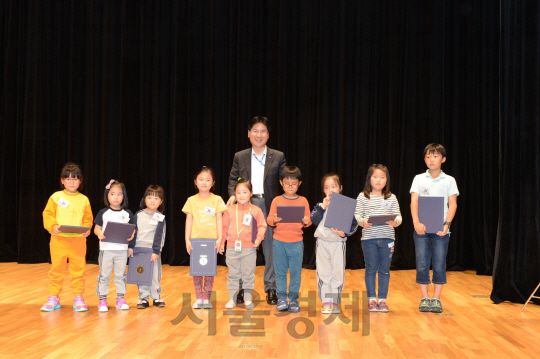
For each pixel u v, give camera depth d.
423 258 3.33
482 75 5.57
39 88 5.88
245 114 5.67
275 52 5.71
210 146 5.71
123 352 2.29
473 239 5.45
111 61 5.84
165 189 5.81
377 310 3.26
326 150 5.62
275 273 3.40
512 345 2.47
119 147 5.85
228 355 2.26
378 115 5.74
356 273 5.18
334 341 2.51
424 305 3.29
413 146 5.62
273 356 2.25
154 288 3.39
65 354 2.26
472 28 5.63
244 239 3.35
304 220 3.20
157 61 5.80
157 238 3.38
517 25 3.79
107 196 3.42
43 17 5.95
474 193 5.53
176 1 5.71
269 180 3.64
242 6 5.68
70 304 3.45
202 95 5.79
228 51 5.81
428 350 2.37
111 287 4.17
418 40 5.70
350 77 5.65
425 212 3.25
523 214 3.65
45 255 5.75
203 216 3.40
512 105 3.76
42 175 5.82
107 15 5.81
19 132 5.91
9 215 5.89
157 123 5.79
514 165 3.73
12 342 2.46
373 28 5.70
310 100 5.68
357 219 3.29
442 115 5.61
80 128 5.93
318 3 5.74
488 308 3.41
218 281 4.57
